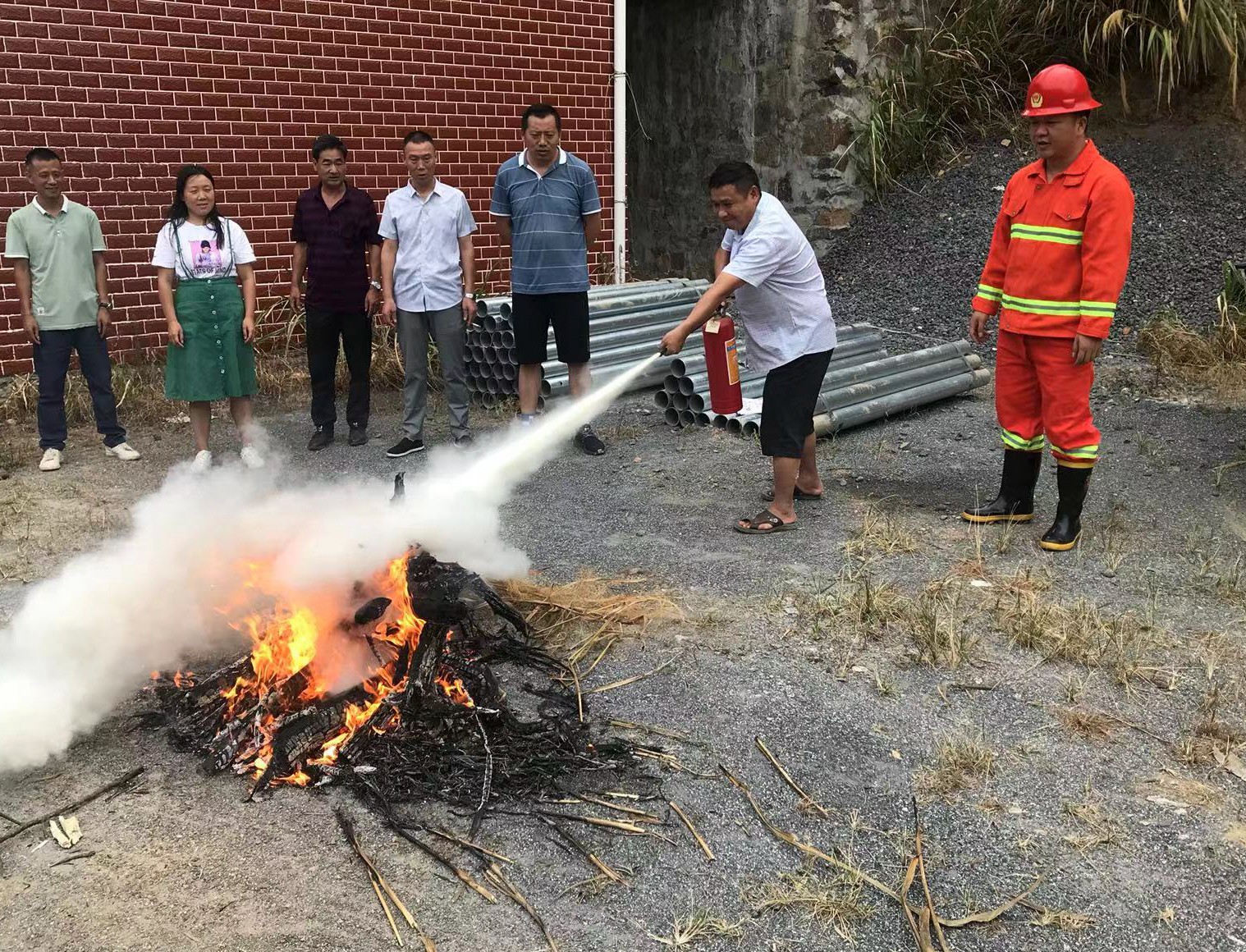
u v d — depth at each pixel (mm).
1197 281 8961
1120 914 2594
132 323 8492
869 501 5773
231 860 2805
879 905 2637
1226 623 4160
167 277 6293
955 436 7039
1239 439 6566
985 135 11383
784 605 4402
